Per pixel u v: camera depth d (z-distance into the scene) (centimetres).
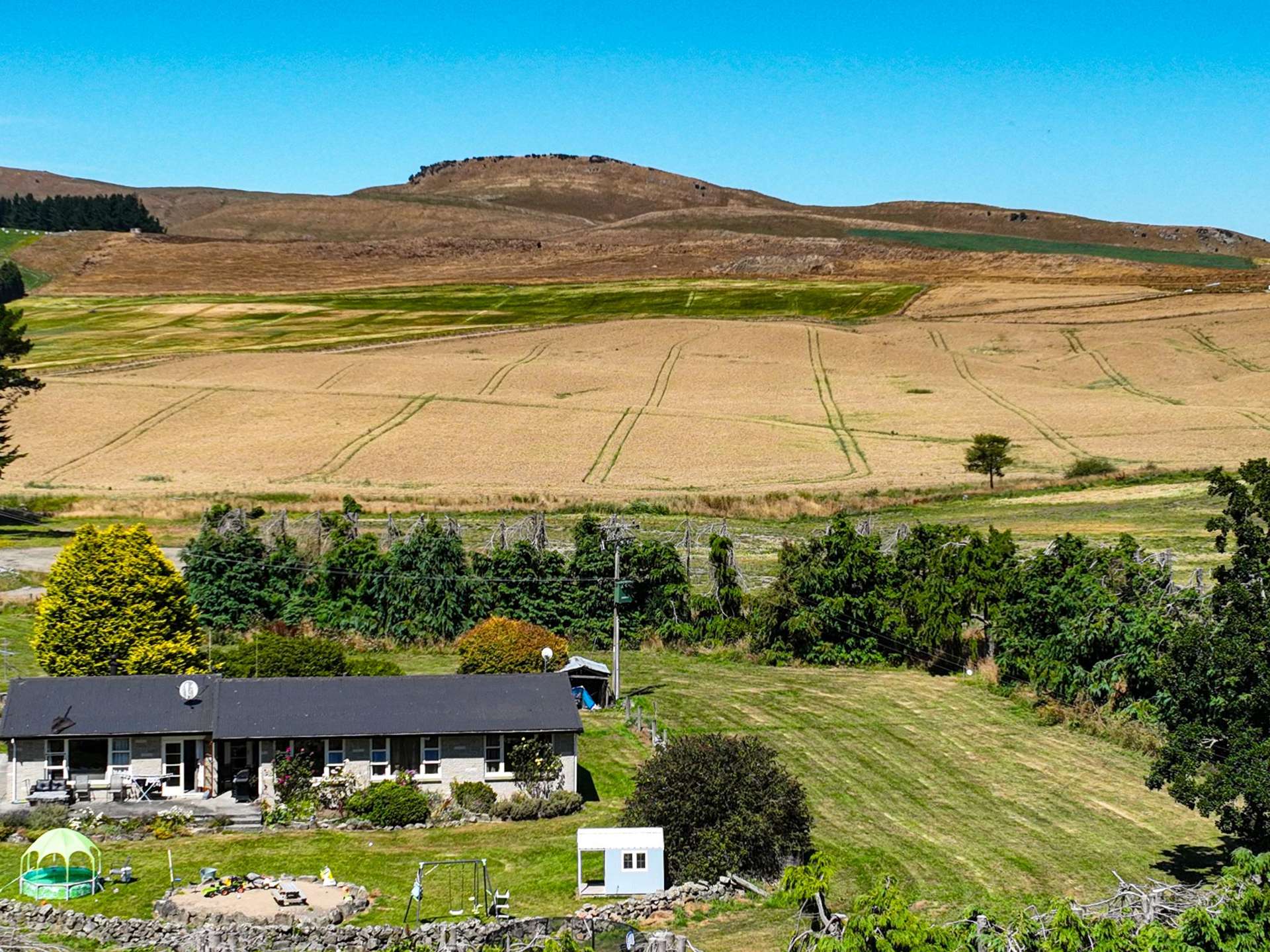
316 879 3684
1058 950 2592
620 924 3366
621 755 5059
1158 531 8606
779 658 6531
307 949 3219
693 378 14812
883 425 12719
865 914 2653
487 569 6838
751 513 9719
